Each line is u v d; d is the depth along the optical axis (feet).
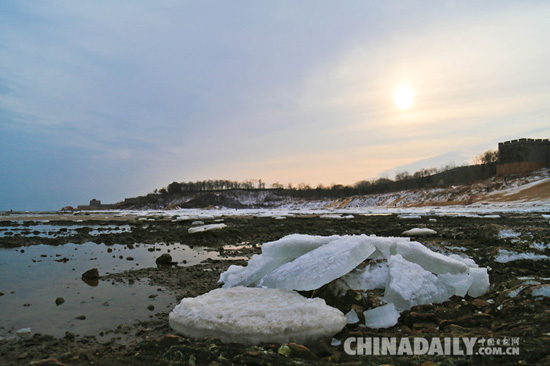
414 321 18.24
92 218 132.87
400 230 65.16
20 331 19.20
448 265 22.20
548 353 12.54
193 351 14.89
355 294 20.01
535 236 33.17
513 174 257.14
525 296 18.84
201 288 27.81
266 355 14.33
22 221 106.42
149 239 59.11
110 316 21.77
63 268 36.09
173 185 526.98
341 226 77.05
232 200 465.47
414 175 408.46
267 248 24.70
